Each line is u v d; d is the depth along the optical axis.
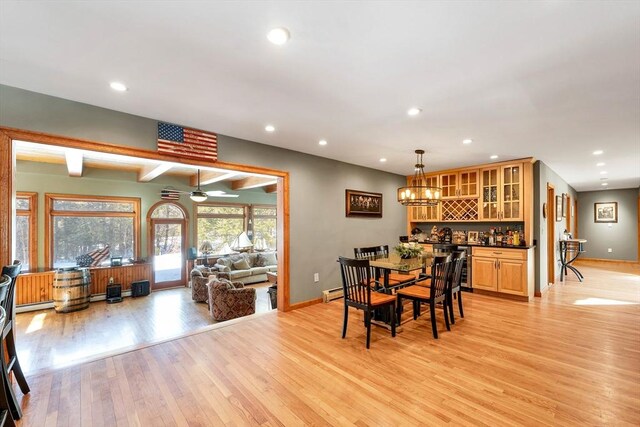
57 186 6.14
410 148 4.48
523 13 1.57
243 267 8.09
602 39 1.79
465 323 3.85
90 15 1.60
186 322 5.09
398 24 1.67
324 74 2.26
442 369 2.68
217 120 3.26
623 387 2.38
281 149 4.44
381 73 2.24
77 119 2.74
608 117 3.12
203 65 2.13
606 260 9.49
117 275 6.66
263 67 2.16
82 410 2.15
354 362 2.83
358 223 5.75
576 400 2.21
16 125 2.46
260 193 9.59
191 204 8.11
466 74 2.25
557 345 3.17
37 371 2.67
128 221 7.12
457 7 1.53
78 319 5.21
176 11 1.57
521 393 2.31
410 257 4.20
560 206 7.08
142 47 1.91
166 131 3.29
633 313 4.25
